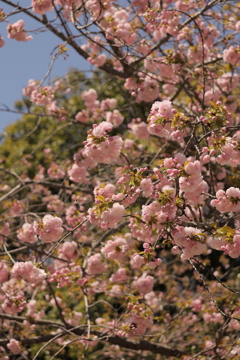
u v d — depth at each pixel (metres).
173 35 6.30
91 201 7.43
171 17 6.16
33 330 6.88
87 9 5.75
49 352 9.54
